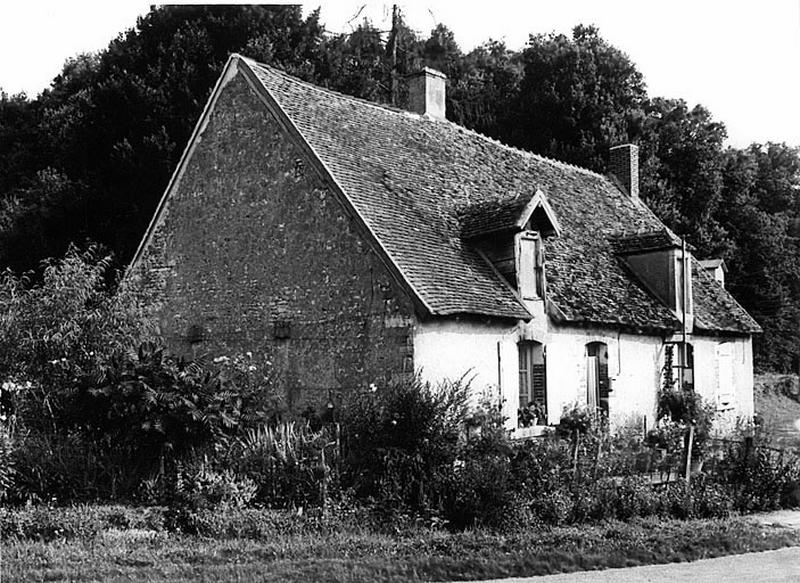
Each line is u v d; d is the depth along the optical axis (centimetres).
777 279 4466
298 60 3173
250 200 1755
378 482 1227
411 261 1516
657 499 1338
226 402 1308
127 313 1619
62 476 1241
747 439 1577
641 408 1991
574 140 3788
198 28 3142
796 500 1528
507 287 1670
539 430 1652
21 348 1502
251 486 1184
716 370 2336
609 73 3994
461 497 1188
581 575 977
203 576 886
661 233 2177
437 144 2073
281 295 1675
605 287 1998
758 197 4984
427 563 976
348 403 1459
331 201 1600
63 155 3259
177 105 2997
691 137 4097
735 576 976
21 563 902
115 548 982
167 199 1922
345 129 1816
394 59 3672
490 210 1741
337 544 1034
